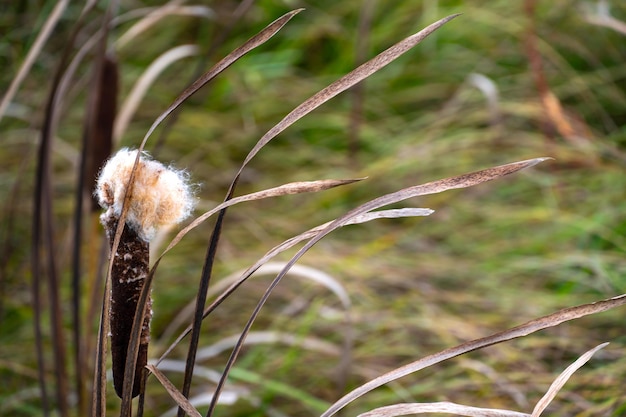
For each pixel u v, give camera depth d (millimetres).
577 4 4383
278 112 4254
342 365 2158
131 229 1440
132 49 4516
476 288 2998
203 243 3340
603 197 3395
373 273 3035
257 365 2691
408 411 1517
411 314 2848
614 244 3156
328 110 4262
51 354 2738
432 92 4328
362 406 2422
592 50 4387
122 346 1470
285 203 3625
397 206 3531
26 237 3182
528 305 2809
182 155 3912
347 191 3645
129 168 1430
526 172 3574
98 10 4387
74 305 2033
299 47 4691
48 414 2059
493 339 1500
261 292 3027
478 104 4098
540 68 3631
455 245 3293
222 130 4059
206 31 4562
